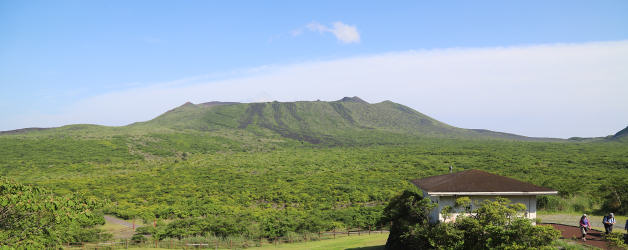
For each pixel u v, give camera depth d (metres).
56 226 11.91
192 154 134.75
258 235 29.89
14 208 10.87
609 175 66.00
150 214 41.44
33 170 90.38
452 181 15.40
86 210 12.12
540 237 11.09
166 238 28.92
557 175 70.00
